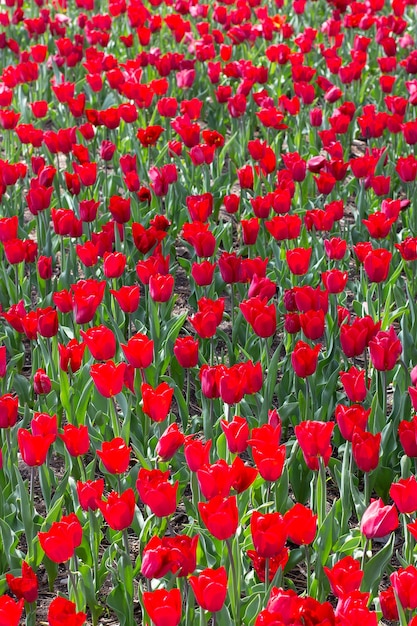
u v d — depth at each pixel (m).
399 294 6.18
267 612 2.66
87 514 4.13
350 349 4.50
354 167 7.07
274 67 10.68
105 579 4.21
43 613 4.05
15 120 7.71
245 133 8.81
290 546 4.50
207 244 5.35
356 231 7.16
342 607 2.77
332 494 4.91
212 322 4.61
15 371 5.25
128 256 6.55
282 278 6.35
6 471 4.51
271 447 3.46
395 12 11.43
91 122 7.93
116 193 7.66
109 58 9.39
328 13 12.84
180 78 8.95
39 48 9.92
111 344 4.31
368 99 10.13
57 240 7.07
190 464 3.55
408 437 3.77
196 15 11.89
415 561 4.04
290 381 5.36
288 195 6.21
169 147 7.48
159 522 4.05
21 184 7.45
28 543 3.98
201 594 2.89
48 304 6.02
